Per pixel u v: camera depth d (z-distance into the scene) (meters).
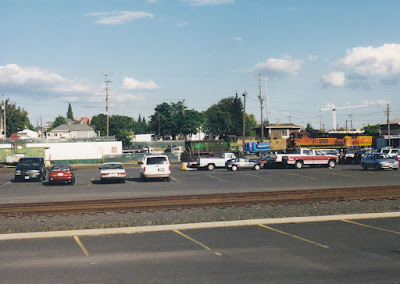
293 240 11.77
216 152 73.75
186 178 35.72
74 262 9.90
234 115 127.50
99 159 68.69
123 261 9.93
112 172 32.47
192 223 14.29
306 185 28.20
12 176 42.66
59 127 119.38
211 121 127.06
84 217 16.72
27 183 34.34
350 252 10.38
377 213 15.35
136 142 105.00
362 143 71.62
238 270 9.07
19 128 140.00
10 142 69.62
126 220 15.87
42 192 26.70
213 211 17.62
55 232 12.91
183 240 12.05
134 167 57.50
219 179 34.06
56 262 9.92
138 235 12.84
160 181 33.19
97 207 18.16
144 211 17.83
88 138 73.31
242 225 14.16
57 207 18.19
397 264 9.32
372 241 11.50
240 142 82.06
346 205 18.59
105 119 123.00
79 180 36.50
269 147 79.56
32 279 8.66
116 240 12.20
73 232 13.02
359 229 13.11
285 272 8.87
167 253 10.61
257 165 45.53
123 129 108.81
